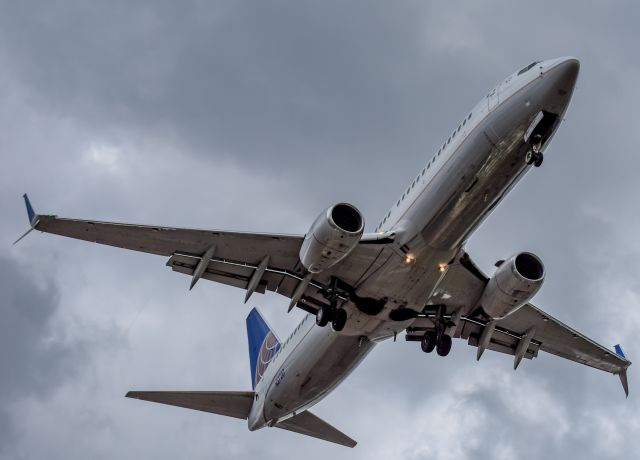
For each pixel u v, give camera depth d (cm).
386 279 7606
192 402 9938
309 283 8162
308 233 7225
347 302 7988
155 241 7625
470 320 9169
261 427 9988
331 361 8675
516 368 9538
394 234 7344
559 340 9506
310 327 8831
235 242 7731
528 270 7962
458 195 7044
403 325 8144
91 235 7431
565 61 6506
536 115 6681
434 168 7312
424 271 7469
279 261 7944
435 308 8538
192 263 7956
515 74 7025
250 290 8025
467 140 7031
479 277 8106
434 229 7194
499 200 7206
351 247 7050
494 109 6919
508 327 9450
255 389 10125
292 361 9094
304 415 10162
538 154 6756
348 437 10169
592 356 9550
